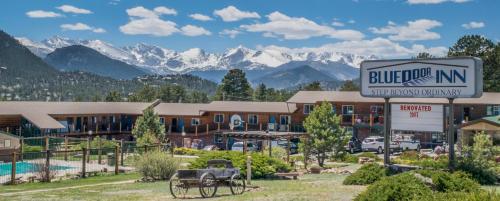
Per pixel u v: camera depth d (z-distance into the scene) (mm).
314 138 42562
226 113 74312
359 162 44781
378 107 67750
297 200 17766
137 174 34781
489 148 37406
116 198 20641
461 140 51125
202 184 19922
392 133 63344
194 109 76000
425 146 61188
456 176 18406
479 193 10820
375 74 25781
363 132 68312
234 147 60125
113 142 52125
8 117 64688
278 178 28750
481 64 23031
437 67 23797
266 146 58906
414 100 62125
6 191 26141
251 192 21234
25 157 45656
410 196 13789
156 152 31734
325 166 41188
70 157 46906
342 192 19906
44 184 29641
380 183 14695
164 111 75562
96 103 76500
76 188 26156
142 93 134375
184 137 72750
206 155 29406
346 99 69500
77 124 71500
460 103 62281
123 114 75688
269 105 73938
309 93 74062
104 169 36281
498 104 62312
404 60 24828
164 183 27578
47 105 70625
